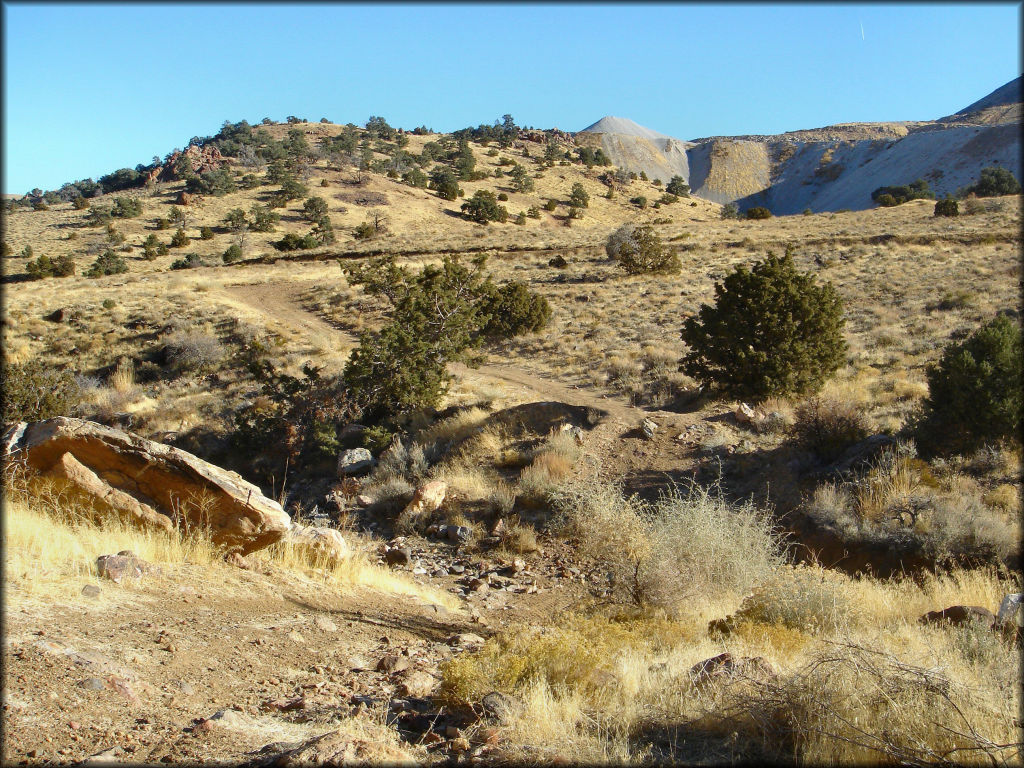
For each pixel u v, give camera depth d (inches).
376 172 4901.6
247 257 2928.2
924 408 609.9
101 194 5083.7
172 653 211.0
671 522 416.5
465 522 594.6
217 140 6688.0
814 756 162.6
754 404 810.2
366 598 349.7
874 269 1624.0
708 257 2052.2
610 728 186.2
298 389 994.7
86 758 137.9
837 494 536.4
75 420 319.0
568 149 6801.2
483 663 220.8
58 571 253.0
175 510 326.0
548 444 716.0
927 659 211.6
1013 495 490.6
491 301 1421.0
